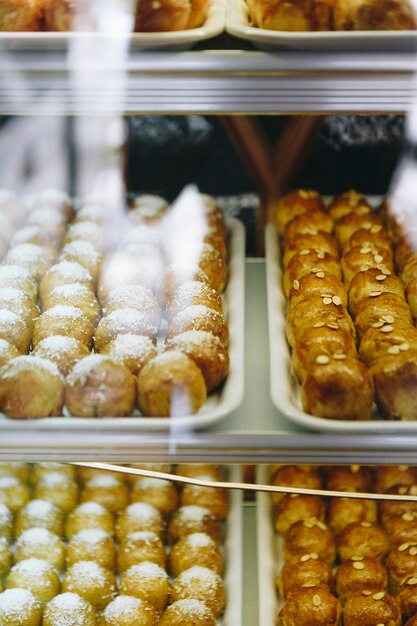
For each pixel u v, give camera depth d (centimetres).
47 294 95
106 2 73
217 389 83
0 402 77
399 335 84
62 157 105
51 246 102
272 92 73
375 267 96
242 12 80
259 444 77
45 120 102
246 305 101
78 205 109
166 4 73
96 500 94
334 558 92
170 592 89
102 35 72
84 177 107
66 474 93
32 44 72
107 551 92
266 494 93
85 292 94
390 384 78
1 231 102
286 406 79
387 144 106
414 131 104
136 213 104
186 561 91
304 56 73
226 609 88
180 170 107
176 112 76
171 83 73
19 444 77
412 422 77
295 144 105
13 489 93
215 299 92
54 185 108
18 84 73
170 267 96
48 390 77
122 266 97
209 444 77
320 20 75
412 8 73
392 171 108
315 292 93
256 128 104
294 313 90
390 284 93
